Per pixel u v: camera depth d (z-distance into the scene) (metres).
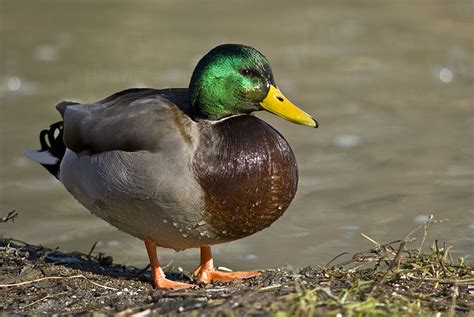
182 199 8.45
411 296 7.91
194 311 7.52
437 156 15.12
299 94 19.38
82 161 9.17
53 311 8.34
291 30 24.89
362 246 11.51
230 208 8.51
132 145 8.68
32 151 10.14
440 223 12.11
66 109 9.59
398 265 8.59
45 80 20.45
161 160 8.48
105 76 20.80
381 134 16.50
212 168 8.45
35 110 18.17
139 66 21.61
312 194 13.55
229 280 9.31
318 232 12.09
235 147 8.53
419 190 13.52
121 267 10.20
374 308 7.36
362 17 26.30
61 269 9.38
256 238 11.98
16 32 24.47
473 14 26.45
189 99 8.91
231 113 8.86
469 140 15.93
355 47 23.28
